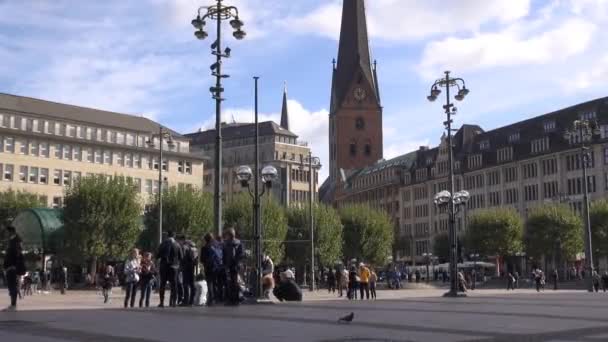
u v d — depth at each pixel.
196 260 24.28
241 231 85.38
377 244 106.19
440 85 44.28
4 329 14.12
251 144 165.75
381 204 170.00
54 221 80.06
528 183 123.19
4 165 109.19
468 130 148.75
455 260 40.78
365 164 186.62
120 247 80.94
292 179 161.25
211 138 176.00
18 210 93.31
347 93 186.62
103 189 80.38
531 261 102.56
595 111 112.75
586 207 63.03
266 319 16.53
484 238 102.19
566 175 114.56
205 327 14.42
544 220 94.56
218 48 30.25
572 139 113.25
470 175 138.75
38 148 113.38
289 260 97.25
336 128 187.50
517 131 130.50
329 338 12.14
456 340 11.73
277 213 89.81
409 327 14.22
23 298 42.62
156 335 12.87
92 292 60.25
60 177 115.44
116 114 129.50
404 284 75.62
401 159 173.00
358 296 47.34
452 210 42.25
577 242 93.12
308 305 24.00
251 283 30.14
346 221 106.06
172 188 90.12
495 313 18.80
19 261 21.09
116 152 122.88
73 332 13.46
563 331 13.33
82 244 78.50
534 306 23.05
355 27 187.50
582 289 74.19
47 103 120.50
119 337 12.55
